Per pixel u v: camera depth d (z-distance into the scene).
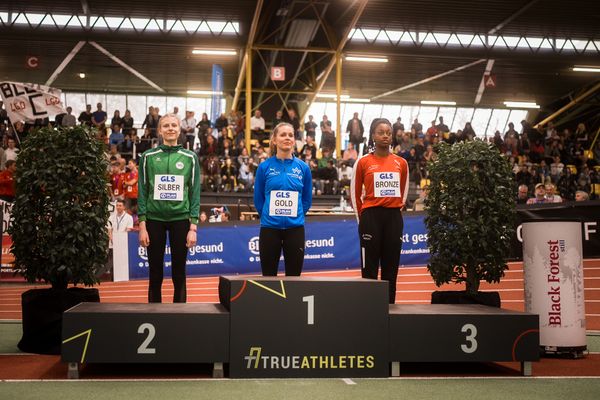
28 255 5.09
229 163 16.81
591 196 18.41
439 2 21.08
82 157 5.12
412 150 19.09
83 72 27.88
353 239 11.69
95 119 19.84
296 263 5.19
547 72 26.81
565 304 5.01
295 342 4.05
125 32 22.91
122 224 12.14
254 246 11.64
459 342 4.20
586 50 24.95
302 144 19.08
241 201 16.23
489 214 5.47
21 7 22.05
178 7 21.84
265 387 3.76
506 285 9.50
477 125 33.88
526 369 4.27
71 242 5.03
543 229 5.08
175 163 5.18
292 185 5.22
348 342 4.10
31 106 12.65
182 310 4.11
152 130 19.53
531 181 18.19
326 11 20.94
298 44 21.36
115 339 3.95
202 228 11.68
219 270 11.64
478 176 5.48
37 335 4.98
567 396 3.64
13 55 25.22
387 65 26.34
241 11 22.00
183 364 4.52
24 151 5.11
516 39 24.61
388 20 22.66
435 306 4.67
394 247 5.43
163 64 26.72
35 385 3.80
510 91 30.16
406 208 15.53
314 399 3.48
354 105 33.44
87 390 3.65
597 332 6.49
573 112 30.16
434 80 28.67
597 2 20.86
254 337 4.03
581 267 5.12
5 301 9.43
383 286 4.15
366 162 5.55
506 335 4.24
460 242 5.39
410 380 4.05
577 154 22.00
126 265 11.77
